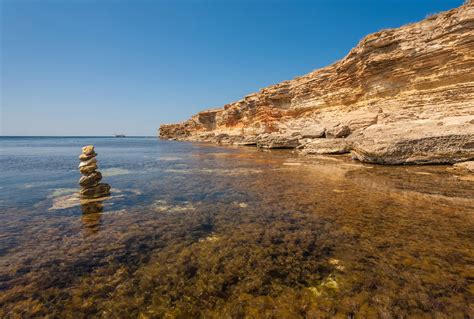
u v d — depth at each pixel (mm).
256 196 11867
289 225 8156
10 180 17922
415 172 15375
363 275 5301
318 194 11781
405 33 28031
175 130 137250
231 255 6379
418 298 4551
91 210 10461
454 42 23531
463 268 5438
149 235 7793
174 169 22125
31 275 5773
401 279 5109
